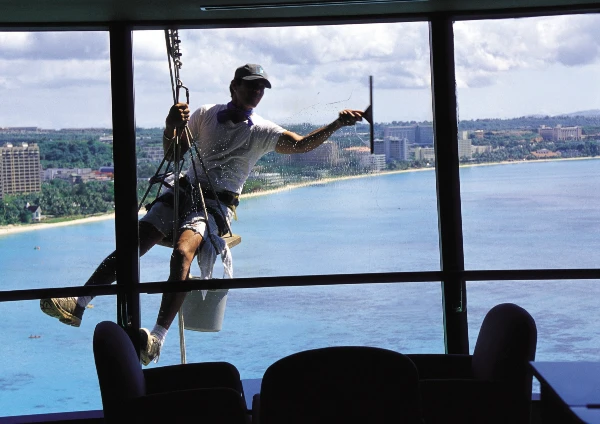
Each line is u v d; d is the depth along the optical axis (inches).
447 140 183.6
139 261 185.2
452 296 183.8
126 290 181.6
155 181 184.7
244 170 188.5
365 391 106.6
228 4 163.2
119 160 180.9
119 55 178.5
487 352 137.6
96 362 127.0
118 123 180.1
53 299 180.4
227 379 153.0
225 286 183.2
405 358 107.5
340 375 106.0
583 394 100.6
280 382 105.7
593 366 111.3
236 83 187.0
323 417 107.2
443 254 185.3
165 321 185.8
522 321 130.3
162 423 125.6
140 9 165.6
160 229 185.8
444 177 184.7
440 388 133.3
